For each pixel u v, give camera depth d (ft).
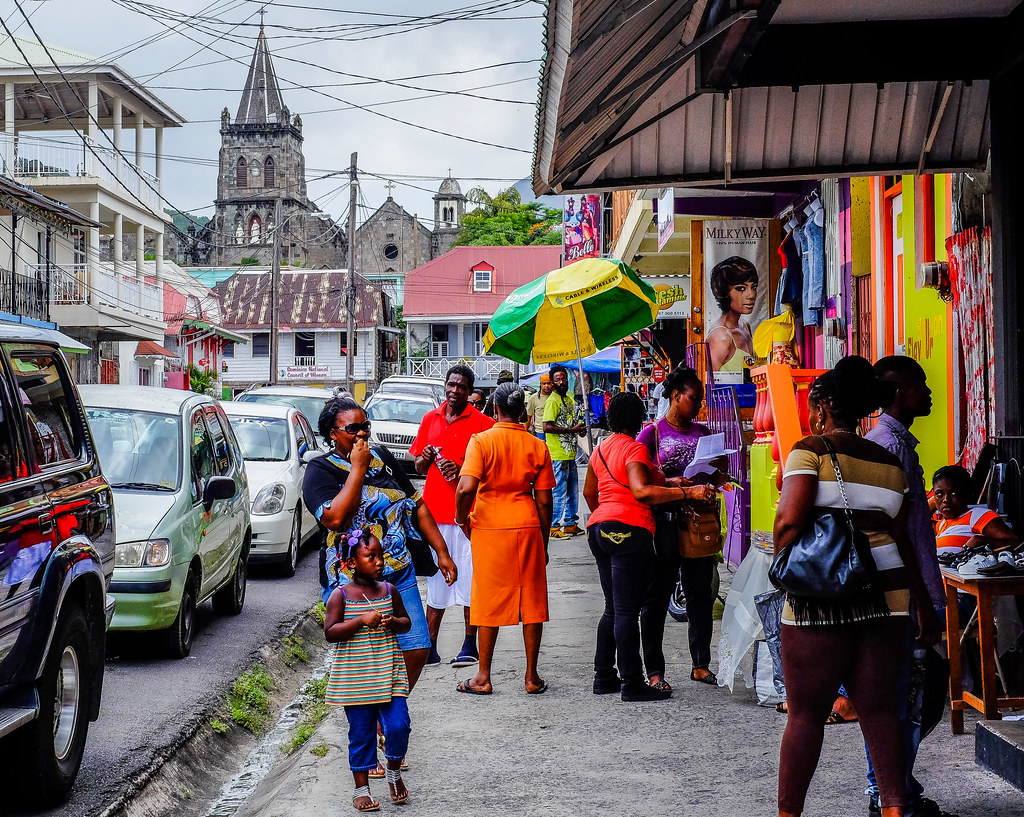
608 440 21.95
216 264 379.96
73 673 17.87
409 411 79.66
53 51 112.37
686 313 63.16
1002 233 18.12
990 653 16.43
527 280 214.90
